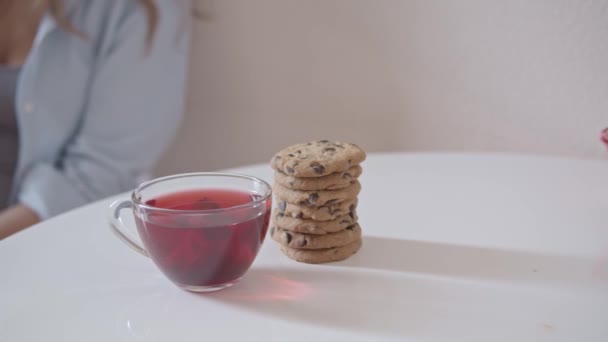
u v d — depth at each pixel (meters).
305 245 0.61
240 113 1.24
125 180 1.16
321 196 0.60
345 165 0.60
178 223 0.54
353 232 0.62
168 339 0.52
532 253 0.61
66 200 1.05
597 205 0.70
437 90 0.98
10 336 0.52
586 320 0.53
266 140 1.22
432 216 0.69
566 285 0.56
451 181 0.78
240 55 1.20
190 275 0.56
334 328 0.53
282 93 1.16
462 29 0.93
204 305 0.55
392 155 0.88
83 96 1.15
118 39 1.14
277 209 0.63
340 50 1.06
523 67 0.89
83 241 0.65
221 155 1.29
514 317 0.53
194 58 1.27
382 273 0.59
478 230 0.65
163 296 0.57
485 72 0.93
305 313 0.54
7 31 1.25
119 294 0.57
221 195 0.60
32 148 1.10
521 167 0.82
